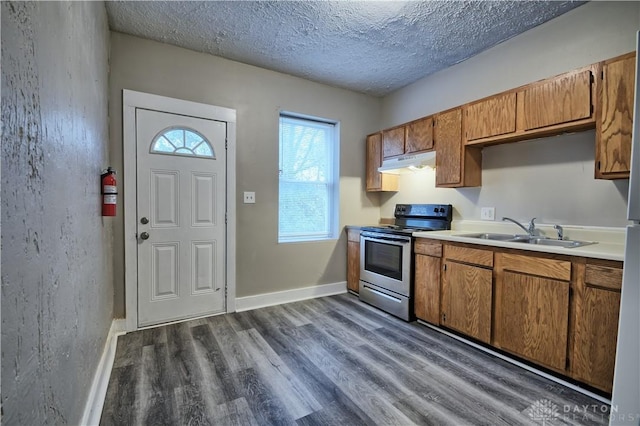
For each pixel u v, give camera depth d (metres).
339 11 2.27
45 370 0.86
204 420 1.53
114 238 2.54
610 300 1.61
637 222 1.32
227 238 3.03
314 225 3.73
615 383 1.35
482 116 2.56
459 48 2.81
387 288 3.08
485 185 2.84
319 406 1.65
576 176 2.23
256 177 3.19
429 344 2.38
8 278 0.64
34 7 0.80
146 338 2.45
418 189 3.54
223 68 2.99
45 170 0.89
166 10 2.26
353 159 3.88
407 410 1.62
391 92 3.90
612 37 2.05
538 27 2.45
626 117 1.75
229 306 3.04
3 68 0.63
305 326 2.72
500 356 2.18
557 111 2.07
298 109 3.44
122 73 2.55
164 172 2.72
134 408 1.61
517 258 2.03
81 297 1.32
